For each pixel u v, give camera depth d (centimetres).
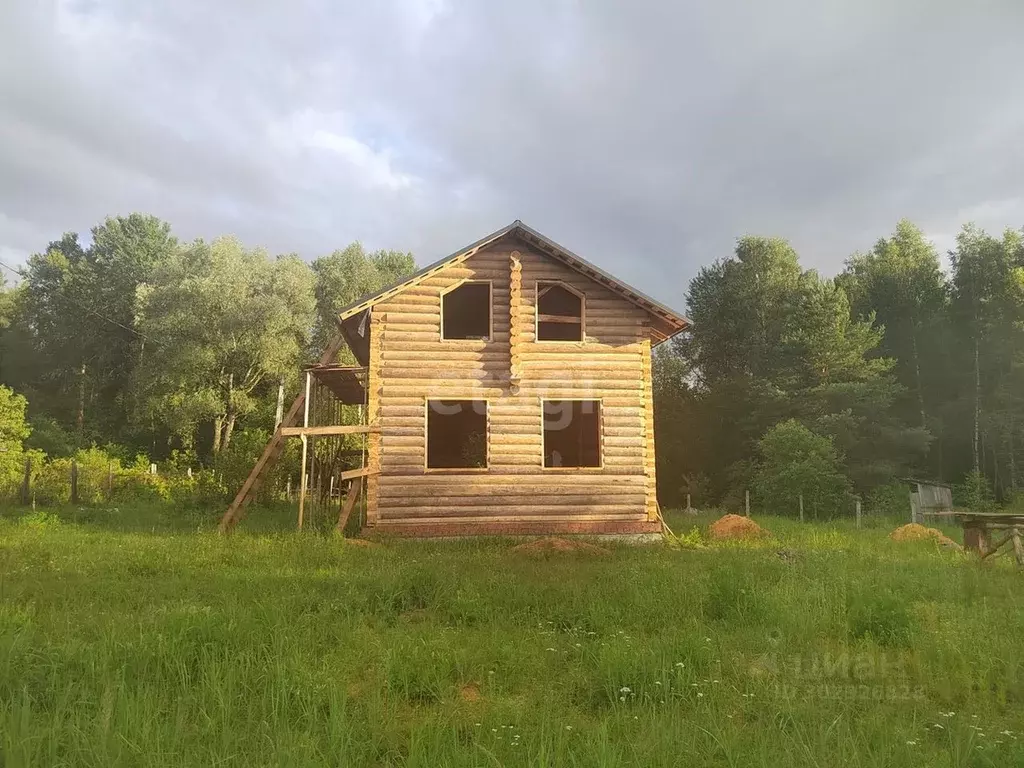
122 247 6625
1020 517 1350
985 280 4453
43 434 4466
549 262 1873
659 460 4606
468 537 1733
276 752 407
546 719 477
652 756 424
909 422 4550
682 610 833
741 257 5456
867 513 3266
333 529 1736
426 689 554
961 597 957
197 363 4447
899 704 543
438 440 2641
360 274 5603
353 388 2359
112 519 2125
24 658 555
